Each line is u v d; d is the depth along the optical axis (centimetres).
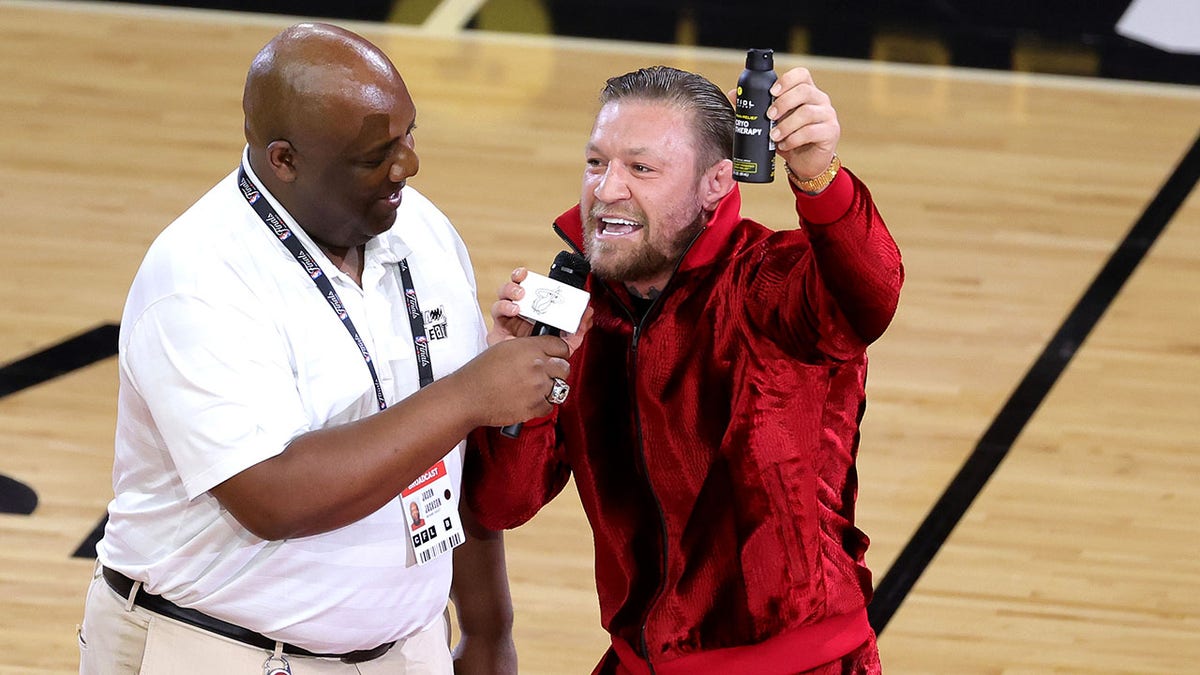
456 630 1420
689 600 862
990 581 1452
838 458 870
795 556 847
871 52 2936
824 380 848
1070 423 1717
